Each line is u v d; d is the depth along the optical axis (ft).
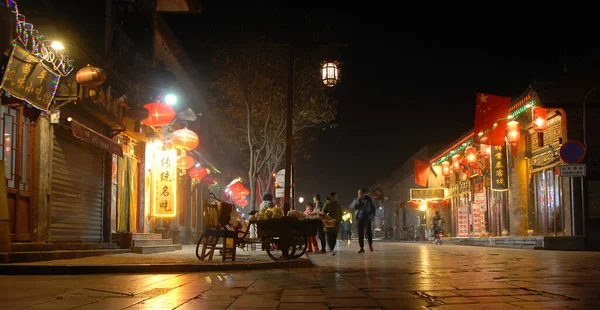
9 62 35.81
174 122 72.84
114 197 57.06
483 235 100.53
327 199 58.49
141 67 60.54
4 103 38.37
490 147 84.69
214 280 28.40
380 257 48.88
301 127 84.58
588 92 69.56
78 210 49.01
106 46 53.72
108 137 54.49
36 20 40.32
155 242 59.82
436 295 21.34
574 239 67.36
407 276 29.50
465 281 26.48
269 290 23.61
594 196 68.59
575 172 66.44
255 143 89.61
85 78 42.22
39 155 41.81
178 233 82.48
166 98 64.49
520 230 80.84
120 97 53.52
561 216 71.36
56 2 51.88
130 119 59.31
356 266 37.42
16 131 39.75
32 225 41.22
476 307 18.24
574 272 31.14
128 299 20.98
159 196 63.98
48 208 42.68
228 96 76.54
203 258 39.73
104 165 54.65
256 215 40.75
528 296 20.80
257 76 73.46
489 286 24.20
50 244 40.98
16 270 32.94
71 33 42.52
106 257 44.09
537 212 79.51
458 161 113.09
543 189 77.56
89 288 24.70
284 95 76.02
